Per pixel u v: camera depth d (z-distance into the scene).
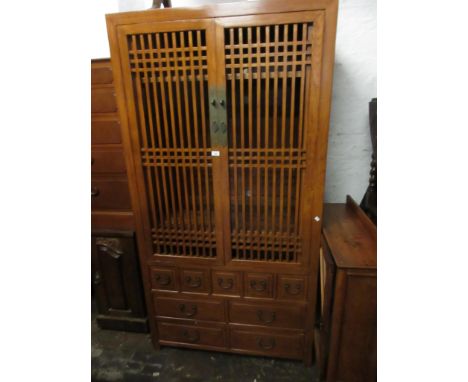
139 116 1.25
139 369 1.50
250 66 1.08
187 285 1.44
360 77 1.53
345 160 1.66
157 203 1.40
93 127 1.39
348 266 1.06
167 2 1.33
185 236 1.38
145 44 1.18
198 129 1.27
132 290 1.66
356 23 1.46
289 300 1.36
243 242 1.32
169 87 1.17
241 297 1.41
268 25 1.03
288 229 1.26
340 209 1.61
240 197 1.30
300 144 1.14
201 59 1.11
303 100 1.10
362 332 1.14
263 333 1.44
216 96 1.13
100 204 1.53
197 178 1.33
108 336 1.72
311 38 1.03
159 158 1.29
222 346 1.51
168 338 1.56
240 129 1.24
